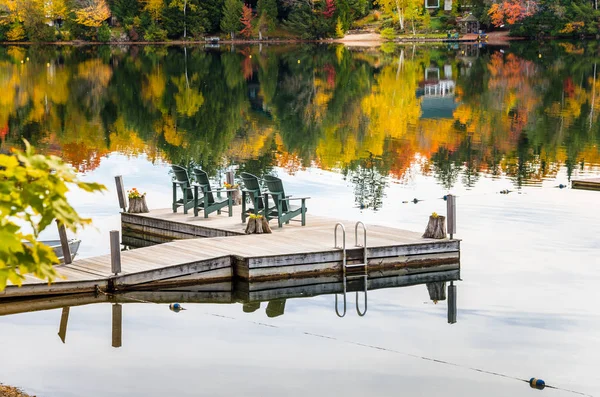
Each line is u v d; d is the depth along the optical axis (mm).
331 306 16297
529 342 13945
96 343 14031
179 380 12406
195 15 112688
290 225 20812
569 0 104938
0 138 39719
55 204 5961
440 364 13055
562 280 17266
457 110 47812
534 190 26766
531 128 40750
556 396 11789
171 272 17312
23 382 12273
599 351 13492
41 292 16312
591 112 45719
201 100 53969
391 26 114188
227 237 19578
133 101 53312
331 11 112125
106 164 32656
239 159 33750
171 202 25438
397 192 26906
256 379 12461
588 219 22547
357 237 19297
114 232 16781
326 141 38344
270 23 112000
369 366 13008
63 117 46562
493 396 11820
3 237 5914
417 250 18625
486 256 19203
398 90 58031
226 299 16906
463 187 27469
